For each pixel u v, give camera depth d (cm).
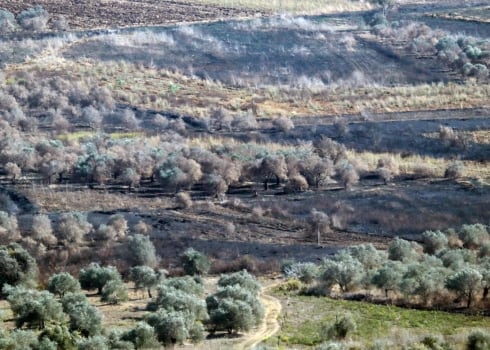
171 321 14238
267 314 16538
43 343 13425
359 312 16250
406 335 13638
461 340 12938
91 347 13262
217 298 16350
